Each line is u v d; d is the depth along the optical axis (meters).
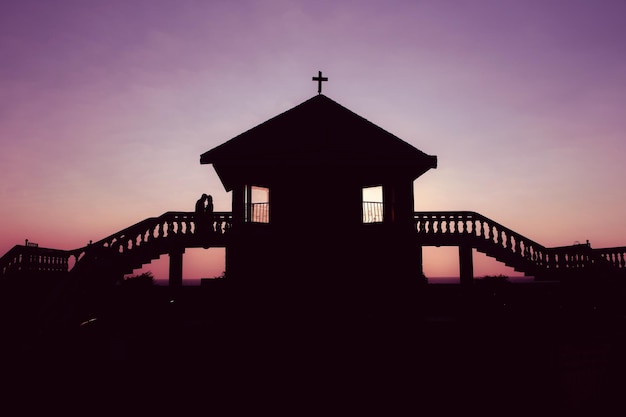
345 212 15.88
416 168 16.16
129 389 12.54
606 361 13.55
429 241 16.75
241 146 16.25
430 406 13.01
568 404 12.91
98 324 13.95
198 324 14.39
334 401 13.22
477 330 13.96
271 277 15.45
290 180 16.08
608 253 16.69
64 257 16.30
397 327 14.29
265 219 16.28
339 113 16.73
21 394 10.73
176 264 16.48
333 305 15.27
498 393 13.02
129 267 15.62
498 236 17.06
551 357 13.22
